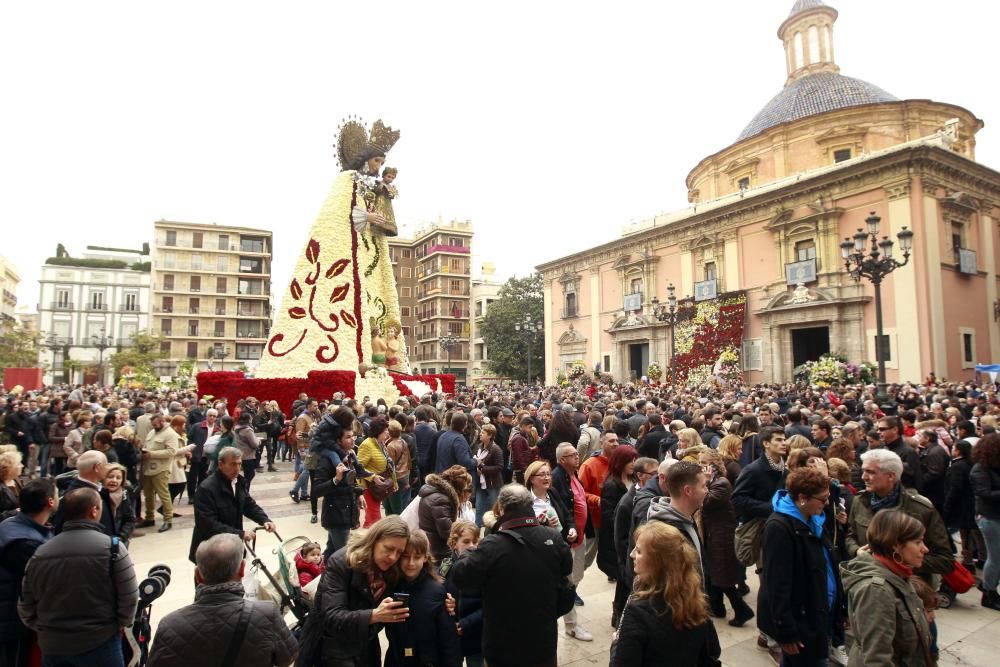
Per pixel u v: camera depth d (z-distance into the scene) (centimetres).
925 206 2470
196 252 6166
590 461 632
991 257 2778
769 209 3050
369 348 1981
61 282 6322
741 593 585
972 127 3238
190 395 2089
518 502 362
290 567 439
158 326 5994
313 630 327
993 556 568
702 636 277
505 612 339
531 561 344
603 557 535
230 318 6219
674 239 3591
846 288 2669
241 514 524
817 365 2397
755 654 483
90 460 477
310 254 1978
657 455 786
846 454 562
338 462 622
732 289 3225
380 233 2128
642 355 3844
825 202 2795
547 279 4688
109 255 7219
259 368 1917
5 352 4947
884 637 292
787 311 2902
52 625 325
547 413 1093
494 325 5378
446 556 455
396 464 755
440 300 6384
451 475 532
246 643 275
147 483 873
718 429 855
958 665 465
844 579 324
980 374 2508
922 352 2414
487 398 1392
